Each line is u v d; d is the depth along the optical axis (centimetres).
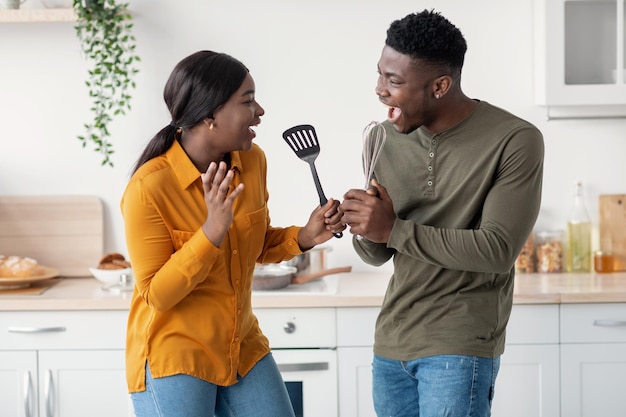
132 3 379
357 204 229
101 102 375
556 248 379
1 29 381
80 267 387
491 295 236
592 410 335
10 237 388
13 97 384
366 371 334
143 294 222
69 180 388
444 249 225
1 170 387
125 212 223
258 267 355
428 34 222
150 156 226
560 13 351
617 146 383
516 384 335
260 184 240
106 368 338
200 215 226
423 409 238
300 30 381
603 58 353
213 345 228
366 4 380
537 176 228
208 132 224
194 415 225
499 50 380
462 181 231
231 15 381
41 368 338
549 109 380
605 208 383
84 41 381
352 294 335
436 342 235
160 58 382
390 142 244
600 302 332
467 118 233
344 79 383
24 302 335
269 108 384
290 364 333
